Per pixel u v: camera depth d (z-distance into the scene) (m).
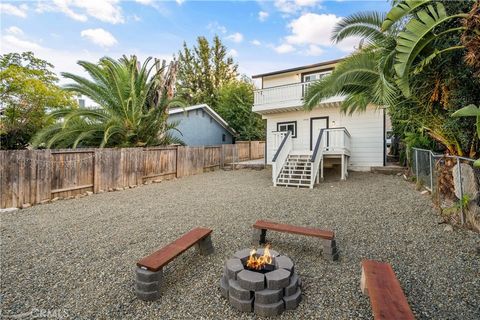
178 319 2.28
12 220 5.34
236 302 2.38
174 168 11.88
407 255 3.42
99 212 5.98
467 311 2.29
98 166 8.38
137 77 11.43
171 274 3.08
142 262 2.64
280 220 5.17
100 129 10.21
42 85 11.57
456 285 2.69
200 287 2.79
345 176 10.59
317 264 3.28
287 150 11.09
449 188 4.94
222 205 6.55
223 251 3.74
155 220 5.32
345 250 3.67
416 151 7.85
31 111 11.11
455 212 4.37
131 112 10.80
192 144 18.20
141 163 10.08
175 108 16.66
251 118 21.41
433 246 3.63
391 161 14.38
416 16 4.18
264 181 10.59
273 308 2.28
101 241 4.16
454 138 4.99
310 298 2.55
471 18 3.45
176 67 12.77
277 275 2.43
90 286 2.83
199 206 6.50
